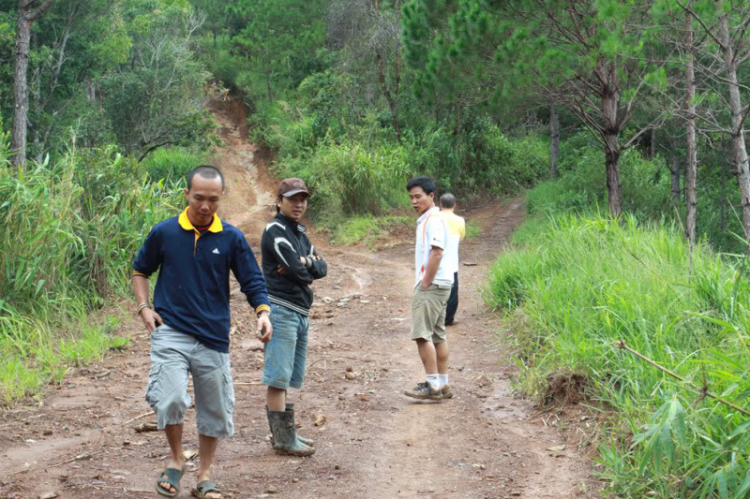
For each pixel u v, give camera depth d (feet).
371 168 68.33
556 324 22.95
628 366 16.94
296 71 138.00
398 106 87.25
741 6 39.17
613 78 51.34
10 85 85.97
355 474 14.52
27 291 27.22
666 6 39.04
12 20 84.94
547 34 48.65
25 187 27.53
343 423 18.01
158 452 15.52
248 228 74.64
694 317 17.95
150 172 95.09
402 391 20.99
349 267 49.42
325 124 87.76
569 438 16.24
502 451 15.83
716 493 11.96
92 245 31.91
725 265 22.47
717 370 13.07
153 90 100.68
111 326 27.89
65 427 17.20
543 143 130.72
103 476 13.93
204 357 12.61
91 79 101.50
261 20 140.05
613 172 53.88
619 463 13.34
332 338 28.14
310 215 71.87
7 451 15.38
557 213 64.03
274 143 103.30
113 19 98.07
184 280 12.60
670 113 41.91
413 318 19.81
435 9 55.31
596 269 25.62
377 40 86.33
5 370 20.72
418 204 19.99
